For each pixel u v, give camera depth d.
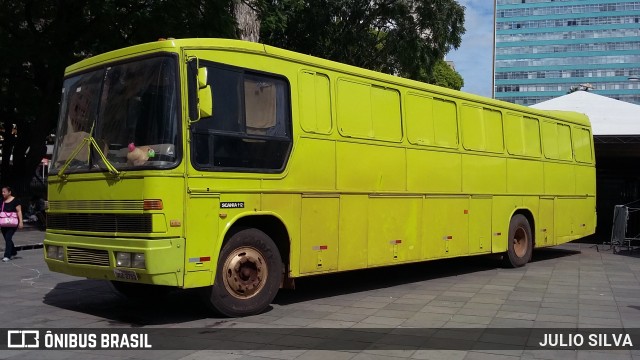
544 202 13.90
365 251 9.12
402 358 5.81
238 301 7.46
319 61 8.58
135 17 20.05
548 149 14.16
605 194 29.61
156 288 8.88
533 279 11.26
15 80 22.48
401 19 26.45
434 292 9.66
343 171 8.78
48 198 7.91
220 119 7.27
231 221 7.25
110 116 7.28
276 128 7.91
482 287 10.22
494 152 12.21
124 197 6.82
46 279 10.68
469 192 11.45
